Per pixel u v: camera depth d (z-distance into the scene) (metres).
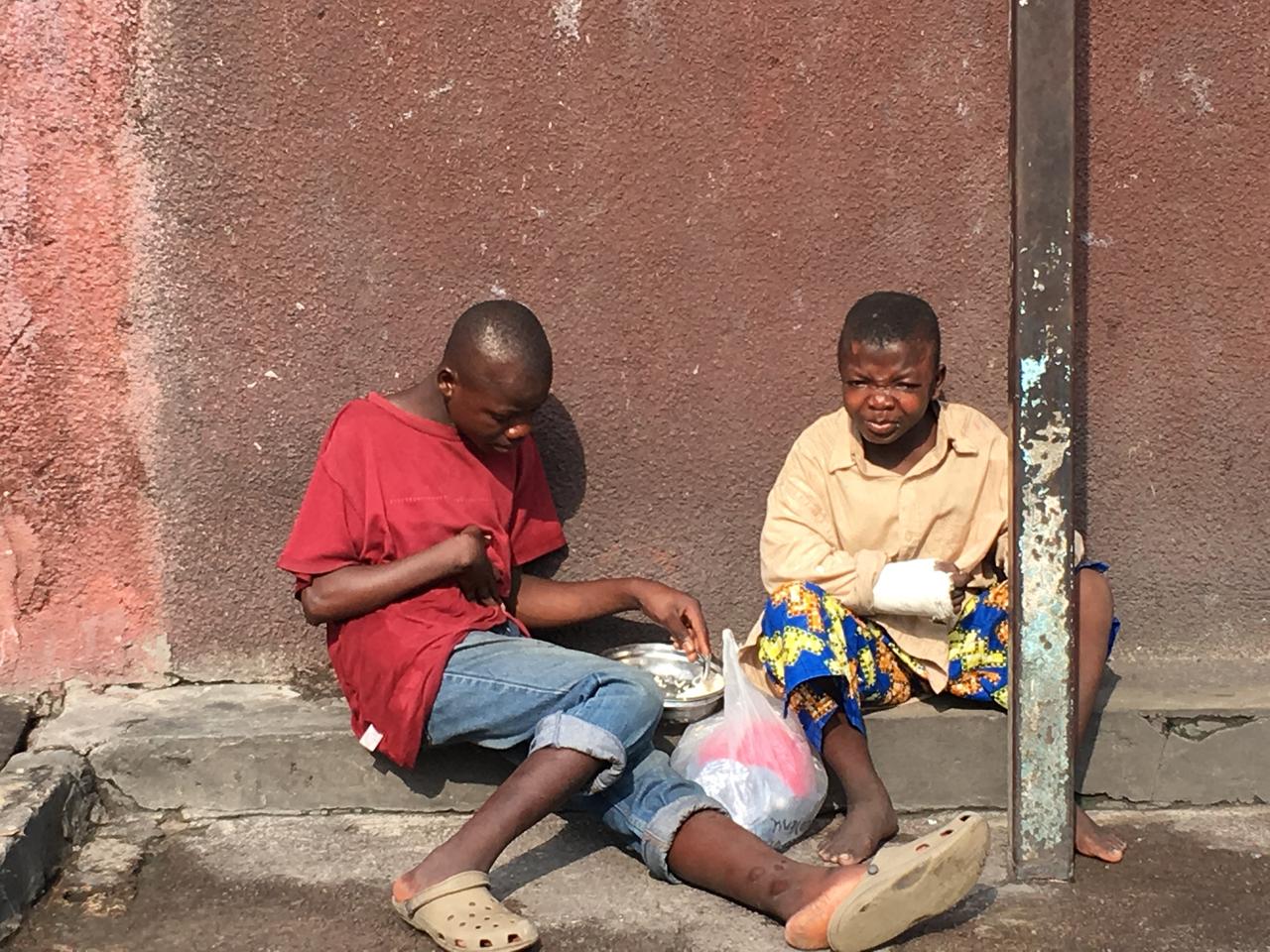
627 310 3.20
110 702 3.15
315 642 3.25
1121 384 3.26
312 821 2.96
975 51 3.15
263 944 2.50
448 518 2.91
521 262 3.17
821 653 2.83
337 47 3.06
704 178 3.16
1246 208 3.22
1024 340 2.57
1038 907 2.62
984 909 2.61
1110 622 2.91
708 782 2.81
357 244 3.13
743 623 3.29
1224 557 3.31
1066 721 2.65
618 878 2.72
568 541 3.27
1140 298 3.24
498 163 3.13
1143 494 3.29
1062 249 2.55
